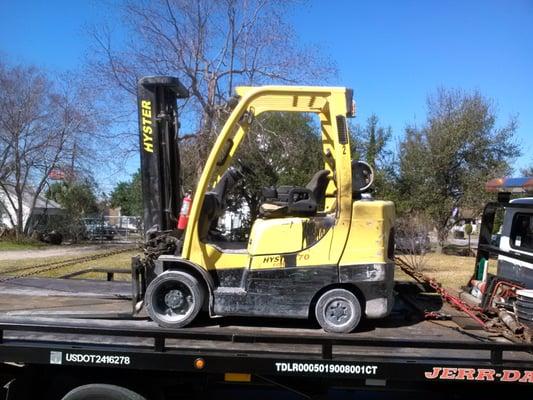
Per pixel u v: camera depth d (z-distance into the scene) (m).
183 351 3.66
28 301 5.18
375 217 4.05
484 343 3.49
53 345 3.71
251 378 3.87
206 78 19.72
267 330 4.07
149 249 4.35
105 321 4.26
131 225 38.00
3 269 14.72
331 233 4.05
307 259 4.04
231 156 4.61
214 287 4.11
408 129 26.95
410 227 18.17
